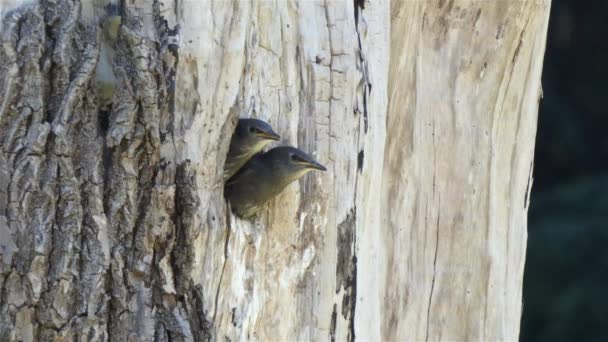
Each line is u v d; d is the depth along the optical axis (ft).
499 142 45.24
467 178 44.52
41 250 30.53
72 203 30.89
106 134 31.24
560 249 86.12
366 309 38.42
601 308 83.30
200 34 32.22
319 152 36.42
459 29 43.98
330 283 36.63
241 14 32.91
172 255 32.01
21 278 30.63
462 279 44.70
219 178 32.96
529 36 44.80
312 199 36.06
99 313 31.09
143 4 31.99
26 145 30.71
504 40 44.39
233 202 34.50
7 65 30.68
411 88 43.14
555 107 104.17
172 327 31.81
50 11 31.32
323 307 36.52
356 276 37.52
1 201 30.66
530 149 46.26
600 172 101.96
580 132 104.83
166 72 31.91
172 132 31.94
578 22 109.60
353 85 36.88
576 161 103.91
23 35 30.94
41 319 30.71
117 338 31.35
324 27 36.65
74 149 31.01
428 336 44.27
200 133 32.24
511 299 46.06
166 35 32.04
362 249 37.86
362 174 37.58
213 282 33.01
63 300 30.76
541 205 91.61
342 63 36.70
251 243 34.47
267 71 35.45
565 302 83.92
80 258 31.01
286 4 35.83
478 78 44.47
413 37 42.91
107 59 31.73
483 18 44.14
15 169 30.66
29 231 30.63
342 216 36.76
